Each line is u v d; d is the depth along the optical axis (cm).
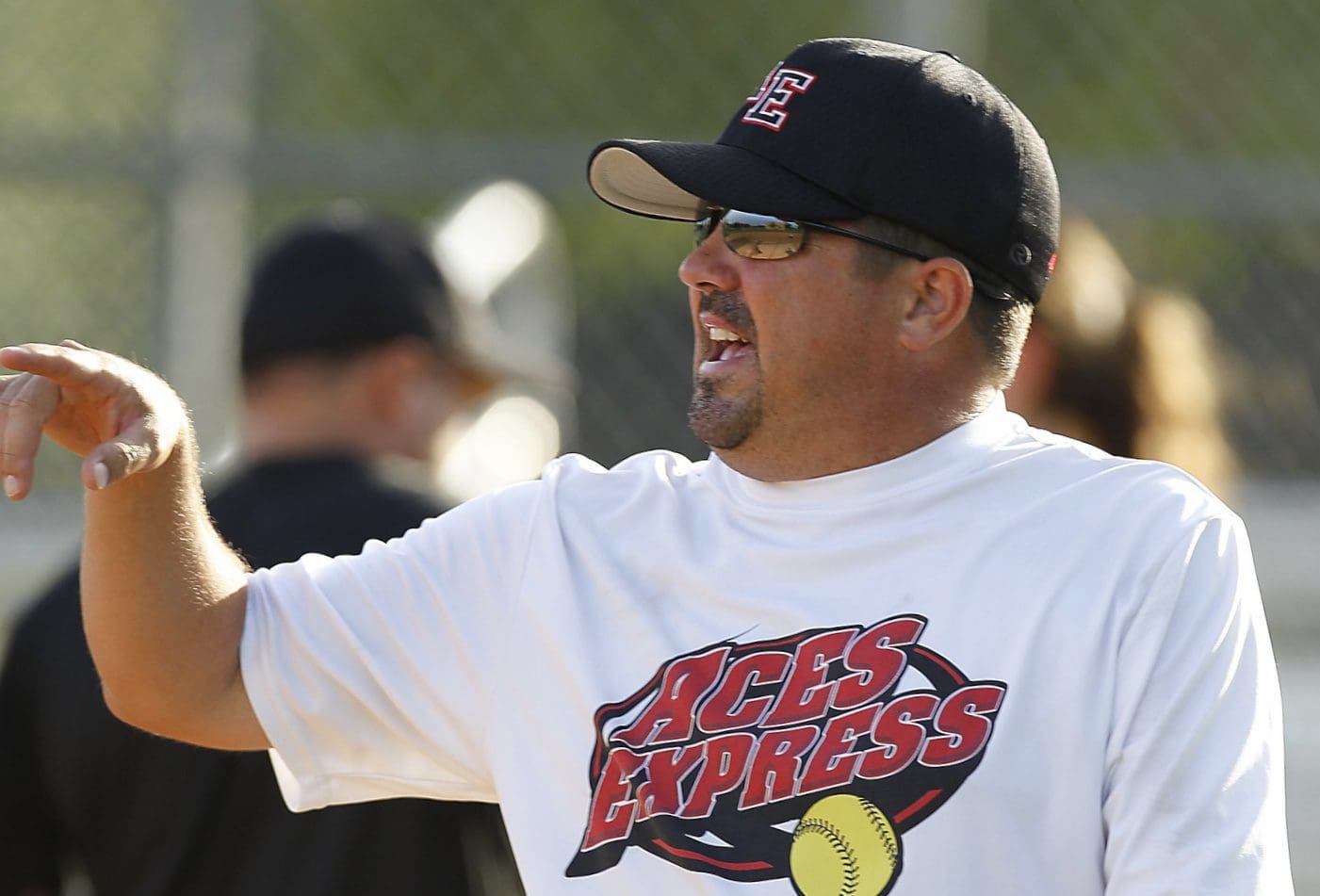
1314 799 1438
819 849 678
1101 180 1494
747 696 709
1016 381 1087
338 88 1681
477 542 789
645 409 1892
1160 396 1089
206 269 1438
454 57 1706
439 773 795
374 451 1024
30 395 682
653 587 750
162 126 1529
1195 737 666
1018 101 1712
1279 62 1695
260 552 962
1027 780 670
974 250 748
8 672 970
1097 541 700
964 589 701
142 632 753
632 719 724
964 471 733
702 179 747
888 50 770
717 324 759
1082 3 1709
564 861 722
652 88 1723
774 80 775
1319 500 1709
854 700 693
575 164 1491
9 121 1650
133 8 1647
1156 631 678
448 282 1072
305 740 786
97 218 1636
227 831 921
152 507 740
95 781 940
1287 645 1655
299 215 1598
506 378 1105
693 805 700
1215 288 1745
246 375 1028
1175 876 651
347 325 1016
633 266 1970
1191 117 1698
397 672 784
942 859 665
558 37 1714
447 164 1476
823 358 738
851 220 738
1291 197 1498
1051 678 680
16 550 1546
